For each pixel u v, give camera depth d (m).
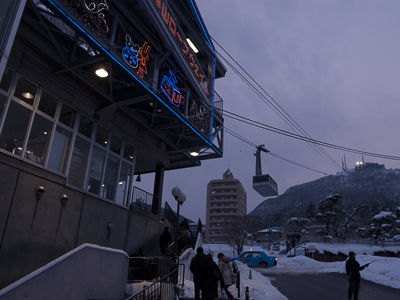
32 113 11.28
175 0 17.69
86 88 13.88
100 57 11.32
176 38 14.72
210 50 20.77
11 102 10.63
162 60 13.91
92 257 8.09
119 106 14.52
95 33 10.45
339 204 63.09
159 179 19.62
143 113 16.25
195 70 16.89
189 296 11.84
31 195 10.76
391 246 52.97
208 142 17.92
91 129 14.14
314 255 47.91
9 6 6.81
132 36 12.84
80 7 9.99
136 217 16.59
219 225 115.25
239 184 120.50
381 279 18.30
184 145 19.23
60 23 11.52
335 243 56.28
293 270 26.77
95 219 13.68
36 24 10.88
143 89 12.78
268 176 26.84
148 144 18.31
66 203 12.19
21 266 10.06
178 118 15.25
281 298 11.82
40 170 11.26
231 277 11.26
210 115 18.78
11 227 9.93
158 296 9.17
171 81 14.76
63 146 12.55
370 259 26.44
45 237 11.07
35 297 6.40
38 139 11.45
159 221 18.75
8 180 10.05
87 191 13.47
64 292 7.12
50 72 12.16
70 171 12.78
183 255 16.64
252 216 84.38
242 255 31.34
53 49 11.44
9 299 5.90
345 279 19.34
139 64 12.46
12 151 10.41
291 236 66.19
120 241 15.11
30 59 11.41
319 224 72.19
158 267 12.16
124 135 16.34
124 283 9.24
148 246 17.22
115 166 15.60
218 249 78.56
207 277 8.34
